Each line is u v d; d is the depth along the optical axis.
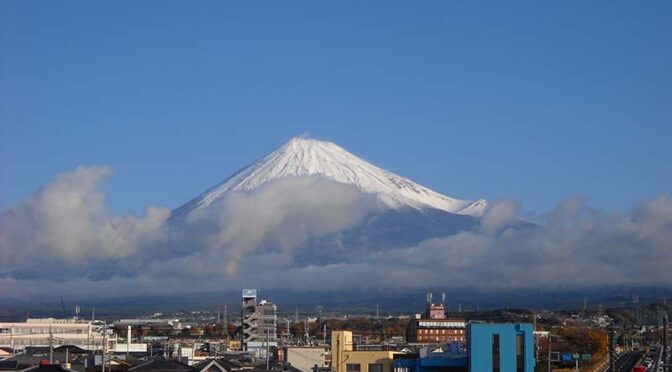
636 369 192.00
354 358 132.75
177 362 102.50
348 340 139.88
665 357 157.25
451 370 128.12
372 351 133.25
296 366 136.25
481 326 124.44
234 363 109.62
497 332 124.56
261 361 134.75
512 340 124.62
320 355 144.00
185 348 166.62
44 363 103.06
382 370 131.25
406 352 145.38
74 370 100.50
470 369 124.12
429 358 128.88
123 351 168.75
